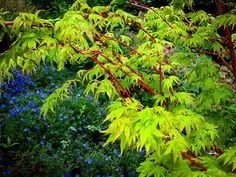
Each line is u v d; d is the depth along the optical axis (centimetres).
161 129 139
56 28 152
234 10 208
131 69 201
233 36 240
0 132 400
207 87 243
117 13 200
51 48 168
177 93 191
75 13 166
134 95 559
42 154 380
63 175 362
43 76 599
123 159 418
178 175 163
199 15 236
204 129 188
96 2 830
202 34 234
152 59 179
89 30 149
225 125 243
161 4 915
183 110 172
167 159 173
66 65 689
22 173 346
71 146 418
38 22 169
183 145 142
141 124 137
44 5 898
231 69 238
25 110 448
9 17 607
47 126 430
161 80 191
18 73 565
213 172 159
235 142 230
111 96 175
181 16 275
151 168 181
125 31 743
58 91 196
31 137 410
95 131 469
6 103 481
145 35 236
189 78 258
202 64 249
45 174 353
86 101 508
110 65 184
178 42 239
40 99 499
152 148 141
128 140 137
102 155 410
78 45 163
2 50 568
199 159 183
